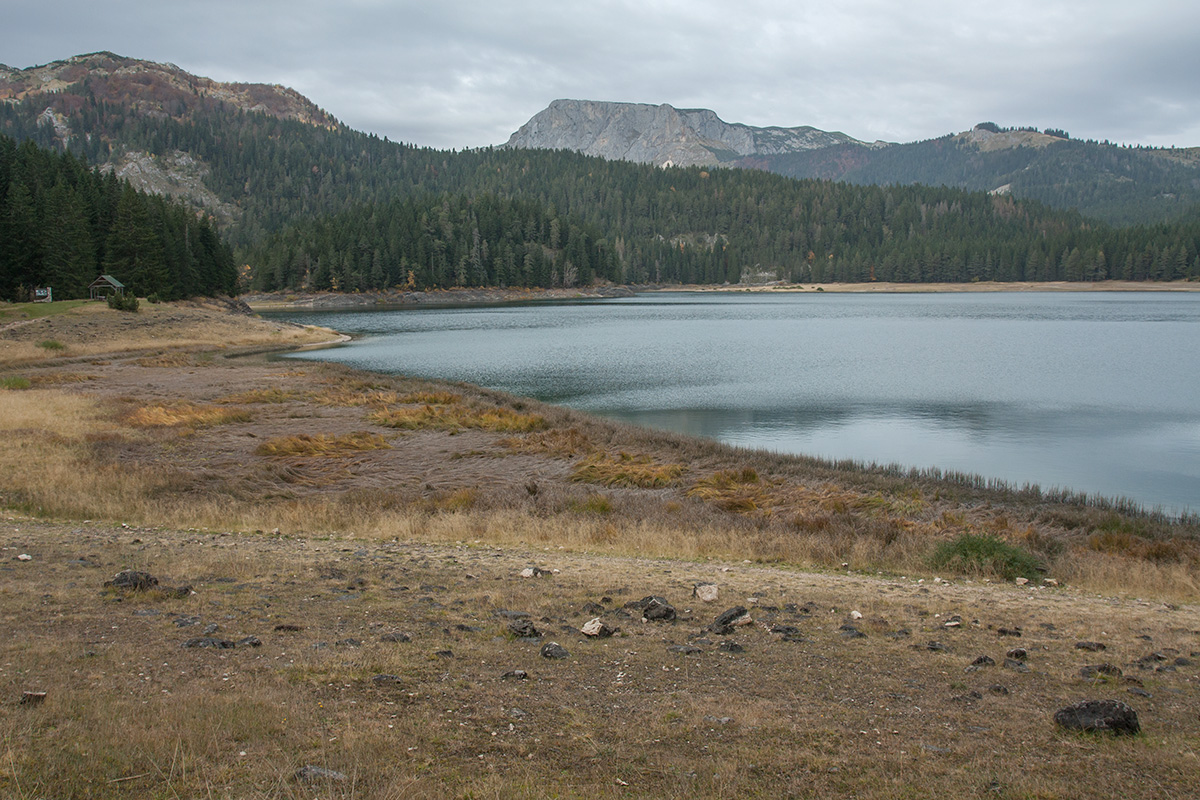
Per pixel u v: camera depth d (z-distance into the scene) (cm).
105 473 2088
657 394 4647
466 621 888
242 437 2959
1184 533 1861
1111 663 810
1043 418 3797
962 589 1230
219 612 870
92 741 515
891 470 2583
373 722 574
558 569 1240
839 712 638
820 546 1514
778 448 3150
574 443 2839
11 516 1599
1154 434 3403
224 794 455
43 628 774
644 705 638
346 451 2727
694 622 923
